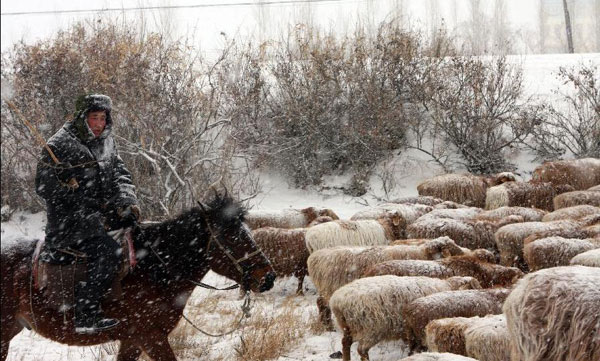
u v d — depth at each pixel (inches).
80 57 698.2
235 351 283.4
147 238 220.7
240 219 229.3
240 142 682.2
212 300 377.4
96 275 208.1
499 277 329.7
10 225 656.4
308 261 352.5
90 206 210.7
